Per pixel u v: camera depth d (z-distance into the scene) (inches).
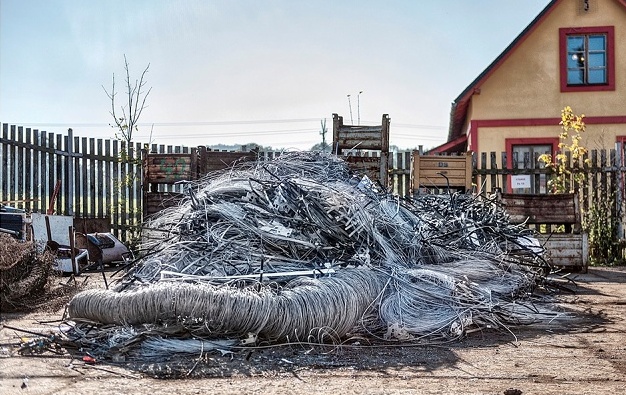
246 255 215.6
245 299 173.8
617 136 701.9
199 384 142.4
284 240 221.1
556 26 709.3
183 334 173.5
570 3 708.0
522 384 145.6
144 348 167.8
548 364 165.3
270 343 179.0
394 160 518.0
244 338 175.0
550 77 708.7
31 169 470.0
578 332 211.0
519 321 226.1
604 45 709.9
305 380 147.4
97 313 177.8
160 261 216.8
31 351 169.0
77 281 312.5
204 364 159.2
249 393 136.1
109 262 401.1
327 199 239.1
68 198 493.7
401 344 189.8
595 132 705.0
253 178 252.8
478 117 713.6
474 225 301.0
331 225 230.2
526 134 707.4
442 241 273.4
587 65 711.1
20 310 237.3
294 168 285.4
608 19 705.6
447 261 262.4
